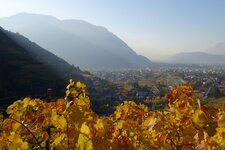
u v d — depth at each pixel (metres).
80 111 4.02
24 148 4.48
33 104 5.96
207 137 4.07
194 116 4.43
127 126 4.52
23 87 124.88
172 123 4.98
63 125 3.94
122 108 6.41
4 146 4.88
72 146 3.83
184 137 4.43
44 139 4.98
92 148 3.61
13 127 5.04
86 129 3.70
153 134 4.71
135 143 4.46
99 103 119.69
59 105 4.32
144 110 6.87
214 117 4.46
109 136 4.29
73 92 4.93
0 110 84.88
